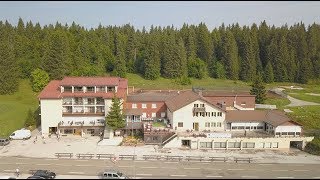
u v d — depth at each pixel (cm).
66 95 9750
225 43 18488
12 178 6525
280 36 19538
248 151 8744
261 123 9775
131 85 15612
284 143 8975
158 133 9019
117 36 18950
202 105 9581
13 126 10300
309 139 8950
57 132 9731
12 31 17000
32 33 18112
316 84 17712
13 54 14000
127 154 8294
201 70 17738
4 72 13150
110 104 9756
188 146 8969
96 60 17000
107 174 6831
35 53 15575
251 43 18262
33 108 11838
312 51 19325
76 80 10262
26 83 14188
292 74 17938
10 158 7994
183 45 17812
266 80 17600
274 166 7756
